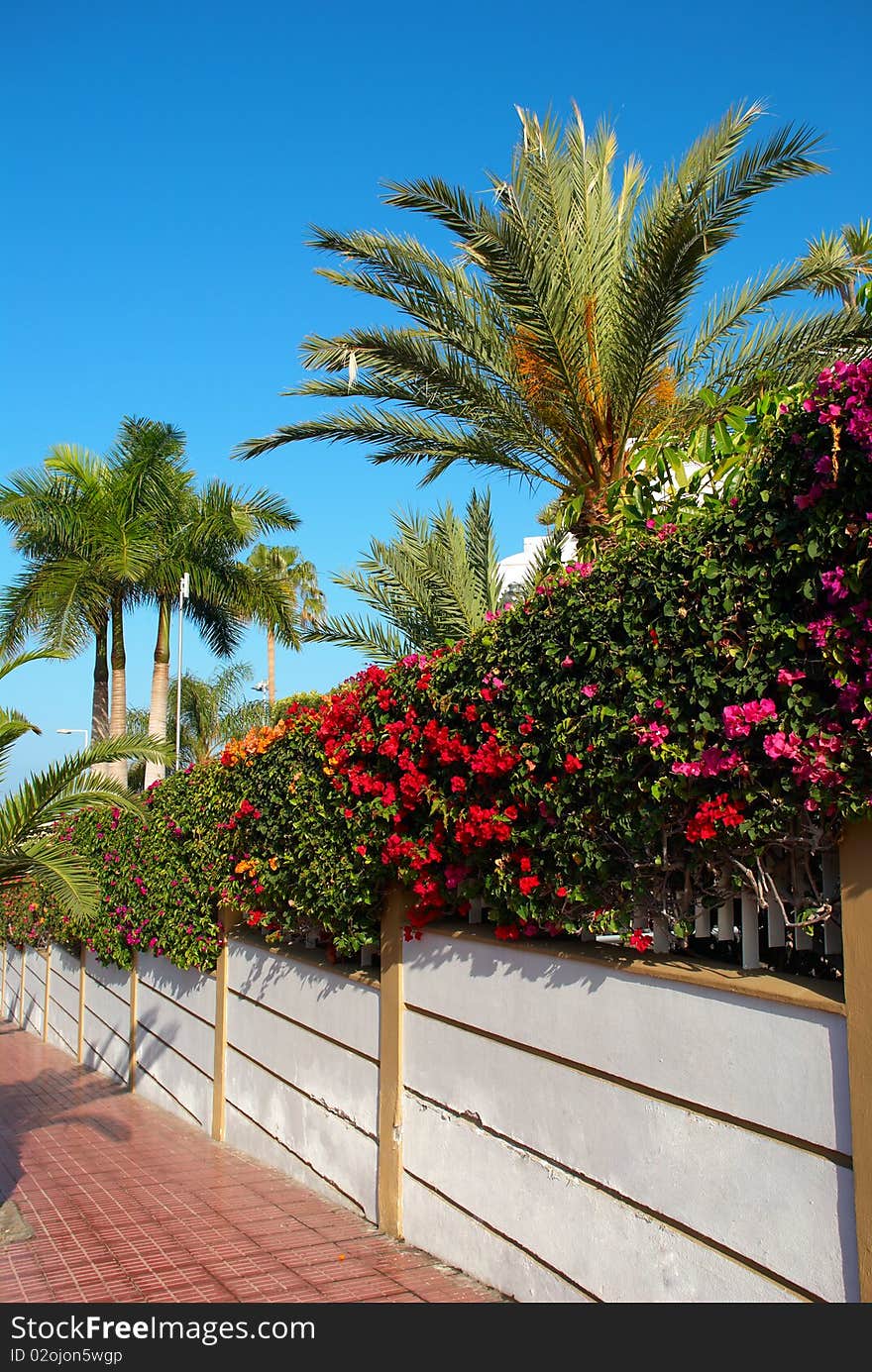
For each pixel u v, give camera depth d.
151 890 10.89
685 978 3.73
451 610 9.51
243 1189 7.30
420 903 5.58
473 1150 5.12
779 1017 3.34
